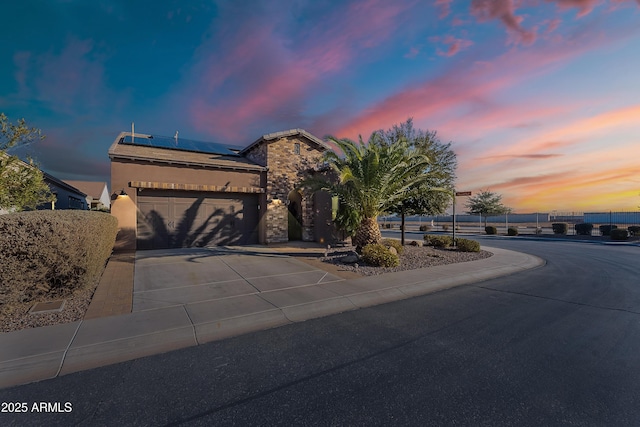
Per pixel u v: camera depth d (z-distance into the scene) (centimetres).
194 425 265
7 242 511
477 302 648
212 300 612
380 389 320
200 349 421
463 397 304
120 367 371
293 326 509
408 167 1173
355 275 853
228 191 1461
